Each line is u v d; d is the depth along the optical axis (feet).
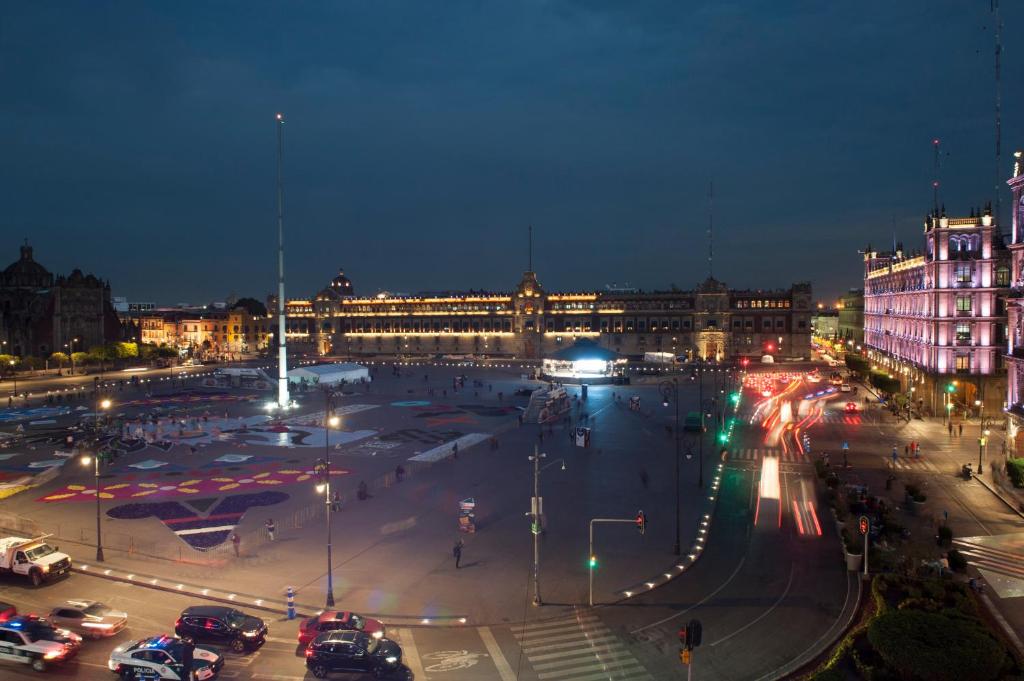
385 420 332.19
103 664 107.65
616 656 107.34
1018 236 224.33
